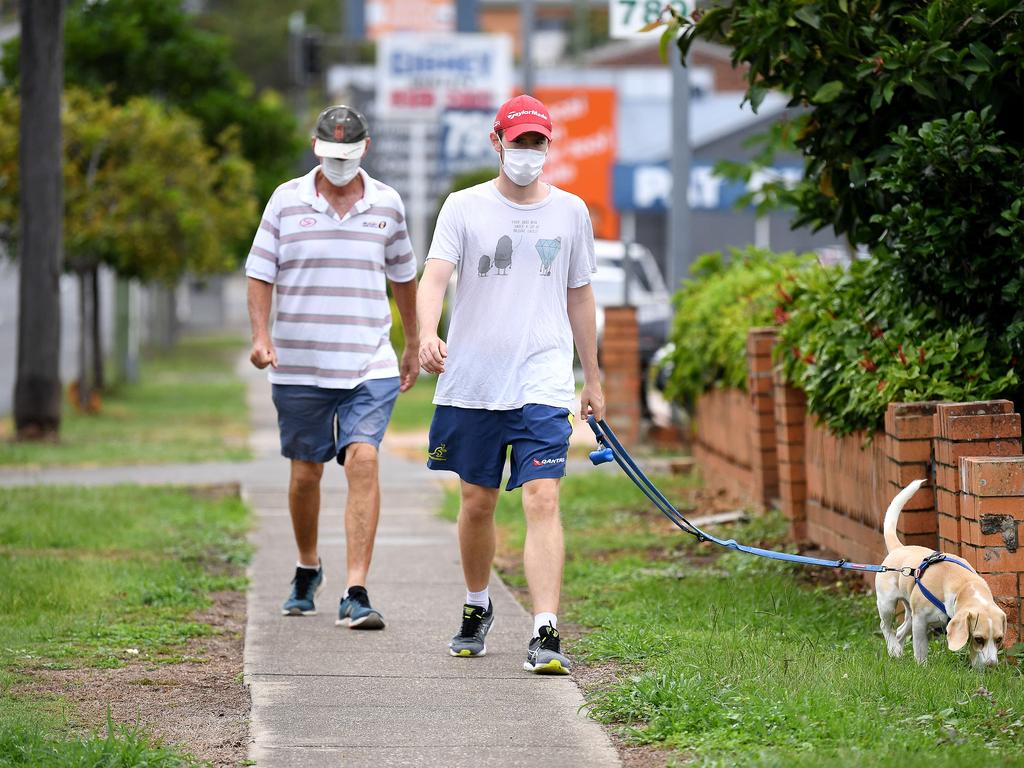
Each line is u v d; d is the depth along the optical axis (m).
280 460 35.88
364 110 84.75
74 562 19.81
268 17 172.62
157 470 33.47
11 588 17.86
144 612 17.41
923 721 11.99
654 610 17.17
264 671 14.69
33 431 40.38
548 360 14.84
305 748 12.02
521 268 14.84
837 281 21.66
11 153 47.41
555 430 14.73
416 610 17.92
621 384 38.34
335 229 16.94
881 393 17.05
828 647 14.96
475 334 14.88
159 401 57.69
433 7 134.62
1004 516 14.42
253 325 16.97
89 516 24.02
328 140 16.70
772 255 31.41
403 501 28.20
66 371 74.94
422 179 73.44
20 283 40.22
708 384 29.48
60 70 39.53
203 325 126.62
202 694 13.80
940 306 17.69
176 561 20.55
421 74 101.25
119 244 47.84
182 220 47.59
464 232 14.81
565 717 12.93
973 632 13.12
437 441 15.16
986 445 15.14
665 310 46.38
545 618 14.54
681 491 29.00
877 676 13.17
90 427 45.91
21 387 40.38
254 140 60.09
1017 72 16.44
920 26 16.47
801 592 17.98
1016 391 16.81
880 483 17.59
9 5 114.25
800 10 17.12
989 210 16.23
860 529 18.58
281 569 20.64
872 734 11.59
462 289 14.95
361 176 17.17
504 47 101.81
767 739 11.62
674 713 12.38
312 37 77.88
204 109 57.66
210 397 59.88
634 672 14.40
